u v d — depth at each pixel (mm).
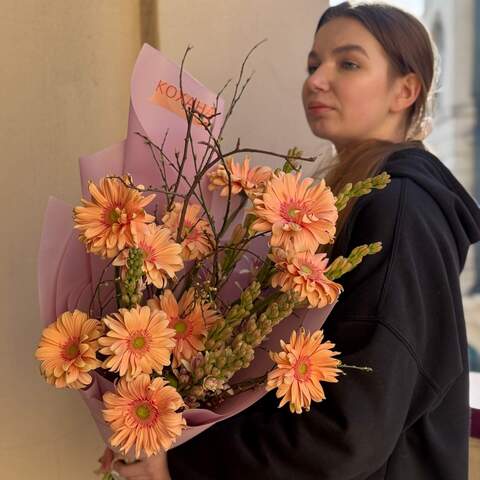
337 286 778
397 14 1154
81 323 782
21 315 1267
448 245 970
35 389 1287
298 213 783
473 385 1607
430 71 1179
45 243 883
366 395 854
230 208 1005
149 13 1368
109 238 755
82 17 1299
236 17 1466
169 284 910
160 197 968
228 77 1465
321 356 798
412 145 1110
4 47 1219
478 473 1405
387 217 933
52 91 1272
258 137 1529
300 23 1573
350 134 1160
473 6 4105
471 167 4172
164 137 932
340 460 853
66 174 1297
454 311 952
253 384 871
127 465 954
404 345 875
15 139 1239
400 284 894
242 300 821
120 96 1358
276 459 888
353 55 1134
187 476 945
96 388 849
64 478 1324
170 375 855
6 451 1267
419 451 986
